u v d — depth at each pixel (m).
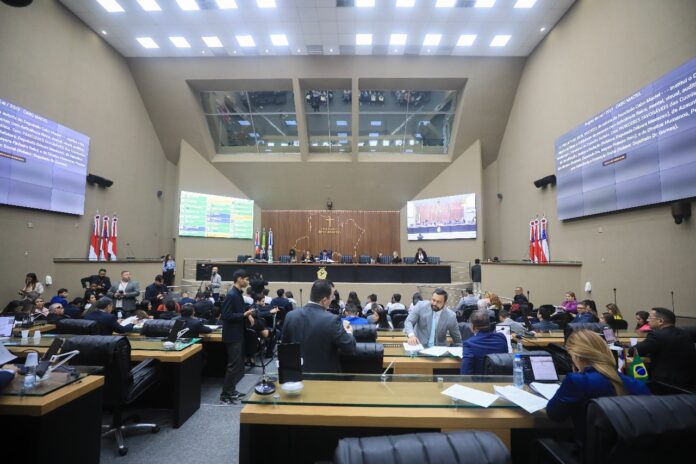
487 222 15.55
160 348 4.04
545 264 10.45
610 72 8.79
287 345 2.29
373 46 12.62
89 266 10.47
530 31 11.64
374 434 2.18
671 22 7.09
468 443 1.32
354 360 3.15
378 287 13.07
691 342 3.73
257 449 2.12
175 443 3.52
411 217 16.58
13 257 8.67
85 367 2.78
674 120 6.78
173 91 14.08
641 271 7.79
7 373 2.41
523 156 13.33
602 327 4.34
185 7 10.66
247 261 13.99
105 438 3.62
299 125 14.87
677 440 1.51
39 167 9.26
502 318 5.52
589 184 9.29
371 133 15.73
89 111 11.25
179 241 14.73
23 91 8.89
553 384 2.35
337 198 17.00
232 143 16.11
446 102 14.88
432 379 2.37
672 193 6.82
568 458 1.80
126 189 13.09
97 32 11.66
